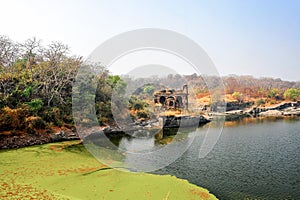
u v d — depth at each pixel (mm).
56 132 13680
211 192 7289
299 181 8461
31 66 16891
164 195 6781
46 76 16344
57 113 14875
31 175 7910
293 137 15875
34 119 13578
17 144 12039
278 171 9398
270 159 10938
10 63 16781
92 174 8039
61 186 7129
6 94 14609
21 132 12977
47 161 9398
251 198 7074
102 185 7230
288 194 7449
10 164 9000
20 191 6680
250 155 11445
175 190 7121
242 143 13938
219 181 8156
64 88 16359
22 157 9945
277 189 7781
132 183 7422
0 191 6621
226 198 7012
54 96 15961
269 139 15180
